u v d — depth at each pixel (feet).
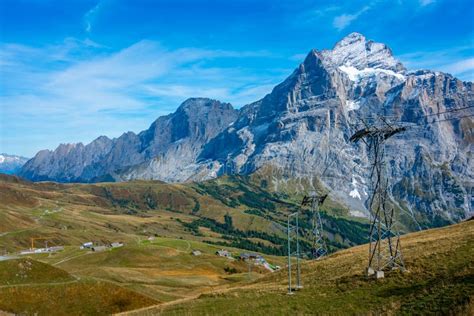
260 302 224.33
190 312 224.53
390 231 245.45
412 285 196.75
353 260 291.79
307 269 315.17
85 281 351.87
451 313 148.97
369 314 171.01
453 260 213.46
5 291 314.14
